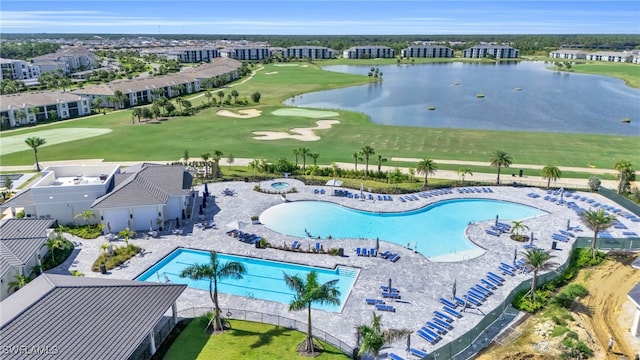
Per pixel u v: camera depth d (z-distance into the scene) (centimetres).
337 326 4325
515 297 4775
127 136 12175
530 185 8125
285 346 4000
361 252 5709
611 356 3912
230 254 5725
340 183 8112
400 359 3850
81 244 6009
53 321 3403
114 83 18012
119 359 3253
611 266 5512
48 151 10750
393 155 10262
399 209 7088
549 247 5859
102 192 6562
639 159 9875
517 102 17888
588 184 7938
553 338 4116
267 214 7000
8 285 4822
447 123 14088
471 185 8156
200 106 16200
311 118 14388
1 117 13300
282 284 5153
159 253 5762
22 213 6738
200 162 9419
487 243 6016
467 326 4322
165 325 4181
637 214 6838
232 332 4206
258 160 9400
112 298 3800
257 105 16712
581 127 13550
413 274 5256
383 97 19062
